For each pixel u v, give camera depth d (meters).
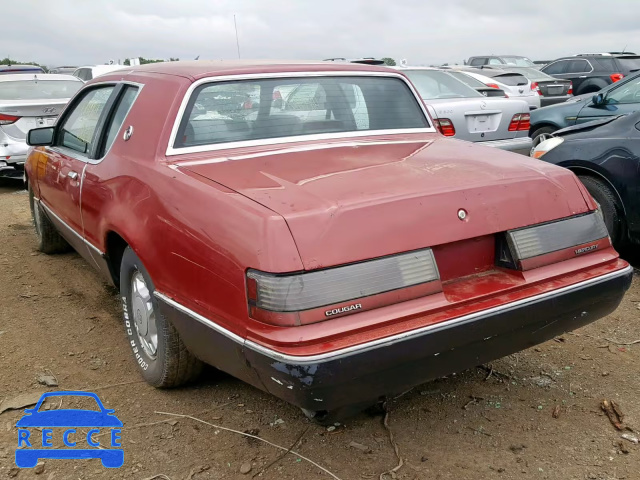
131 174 3.19
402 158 3.09
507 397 3.20
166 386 3.28
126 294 3.46
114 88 3.93
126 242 3.28
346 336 2.24
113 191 3.34
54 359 3.70
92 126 4.10
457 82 7.83
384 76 3.95
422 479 2.58
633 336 3.89
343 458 2.73
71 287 4.96
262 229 2.27
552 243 2.76
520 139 7.39
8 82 9.76
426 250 2.46
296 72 3.58
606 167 4.89
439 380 3.38
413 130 3.85
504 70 14.82
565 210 2.85
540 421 2.98
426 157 3.12
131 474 2.65
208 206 2.54
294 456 2.75
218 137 3.20
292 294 2.20
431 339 2.36
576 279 2.76
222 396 3.26
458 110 6.87
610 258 2.92
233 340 2.37
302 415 3.07
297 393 2.22
